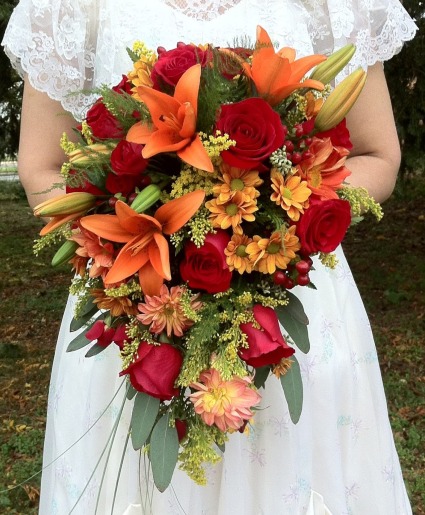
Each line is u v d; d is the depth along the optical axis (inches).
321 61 34.4
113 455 50.4
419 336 162.4
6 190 422.6
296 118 35.6
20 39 47.4
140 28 47.4
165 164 34.1
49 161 48.3
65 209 34.3
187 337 35.1
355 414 53.4
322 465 52.0
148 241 32.6
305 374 49.3
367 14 49.6
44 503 55.1
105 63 48.4
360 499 54.5
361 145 50.1
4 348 163.9
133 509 49.8
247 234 34.5
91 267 35.1
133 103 34.0
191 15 47.7
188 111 31.3
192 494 49.8
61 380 52.4
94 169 34.5
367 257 228.7
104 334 36.9
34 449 119.0
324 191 34.1
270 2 48.1
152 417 34.8
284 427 49.0
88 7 49.2
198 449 35.4
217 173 33.2
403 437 119.0
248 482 50.5
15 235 309.0
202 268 33.0
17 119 194.5
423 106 164.1
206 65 34.1
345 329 52.1
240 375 33.7
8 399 139.8
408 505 60.5
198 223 32.7
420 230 249.3
